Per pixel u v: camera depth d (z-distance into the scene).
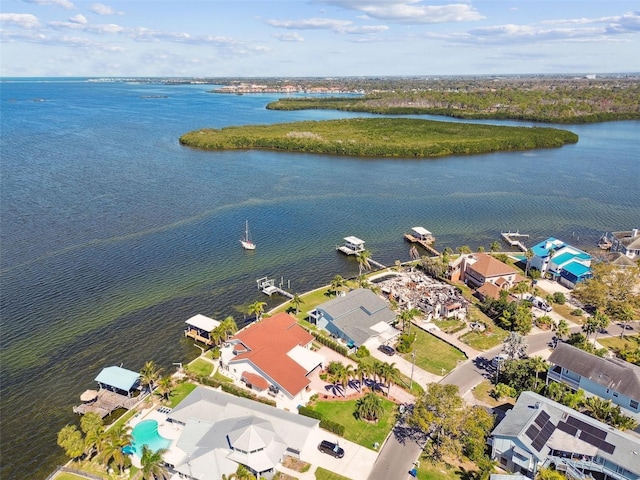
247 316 101.25
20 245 130.38
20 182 186.50
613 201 188.25
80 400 75.88
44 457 65.38
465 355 87.62
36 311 99.88
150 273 118.69
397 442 66.62
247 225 148.88
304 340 86.75
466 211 175.75
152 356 87.62
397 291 110.12
